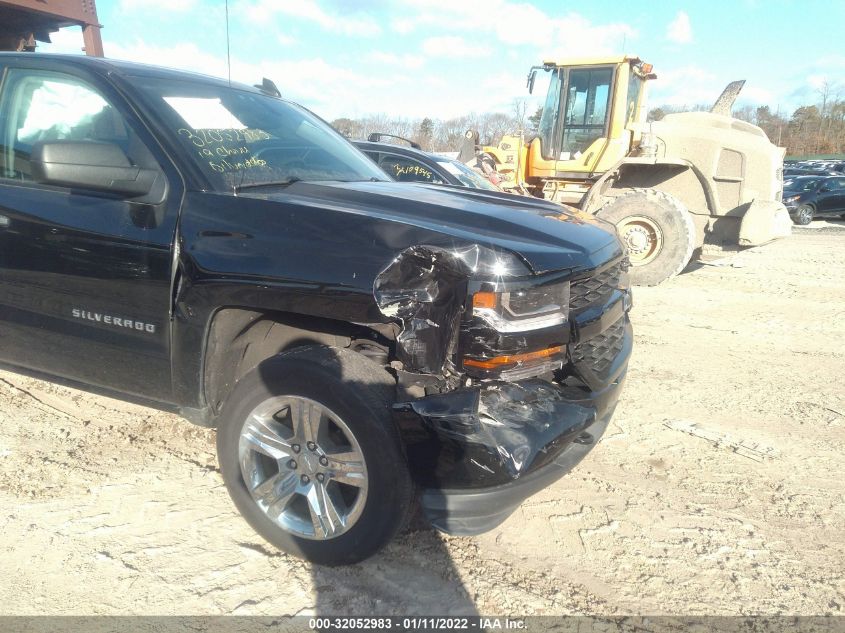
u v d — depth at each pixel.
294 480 2.74
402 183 3.72
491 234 2.71
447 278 2.50
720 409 4.73
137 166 3.00
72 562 2.78
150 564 2.78
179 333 2.85
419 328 2.49
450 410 2.40
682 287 9.24
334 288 2.53
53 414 4.09
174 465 3.57
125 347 3.04
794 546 3.11
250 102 3.80
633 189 9.28
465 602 2.64
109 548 2.87
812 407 4.81
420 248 2.49
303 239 2.65
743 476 3.76
